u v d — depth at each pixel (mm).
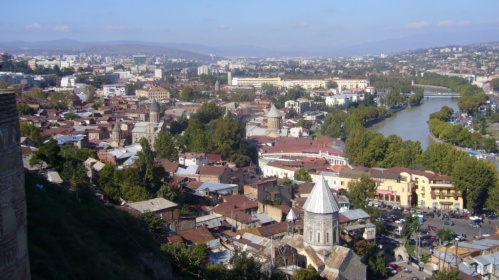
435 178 190625
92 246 69688
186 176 180625
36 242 61219
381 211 174625
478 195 182500
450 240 147250
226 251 111750
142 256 77750
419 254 140250
